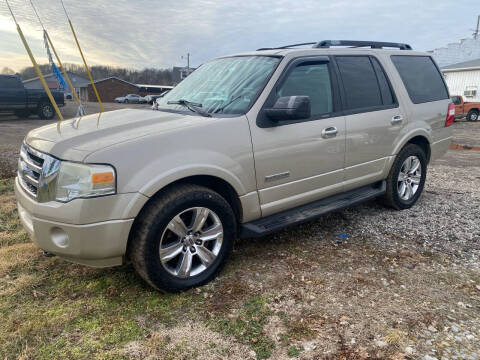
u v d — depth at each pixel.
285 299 2.85
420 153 4.80
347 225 4.36
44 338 2.40
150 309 2.72
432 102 4.93
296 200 3.56
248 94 3.31
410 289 3.02
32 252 3.53
